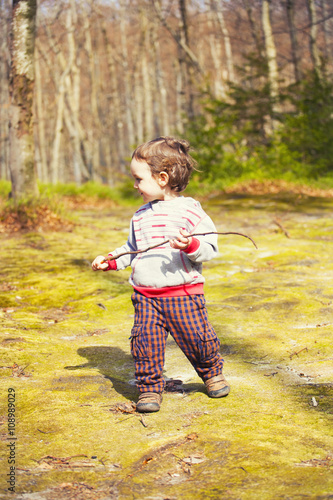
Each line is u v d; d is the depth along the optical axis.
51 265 6.60
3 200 10.65
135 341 2.64
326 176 16.03
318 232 8.87
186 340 2.64
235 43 29.48
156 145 2.66
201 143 16.20
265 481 1.88
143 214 2.72
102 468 2.04
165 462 2.07
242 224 10.05
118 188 17.94
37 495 1.84
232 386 2.90
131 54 37.94
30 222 9.26
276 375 3.05
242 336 3.85
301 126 16.36
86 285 5.64
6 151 28.52
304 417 2.45
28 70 9.51
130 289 5.52
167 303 2.60
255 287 5.33
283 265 6.48
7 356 3.39
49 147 34.66
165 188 2.70
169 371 3.22
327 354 3.35
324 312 4.36
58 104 21.78
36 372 3.18
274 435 2.26
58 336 4.00
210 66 36.94
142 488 1.88
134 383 3.02
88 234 9.12
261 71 17.70
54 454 2.15
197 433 2.32
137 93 34.56
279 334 3.87
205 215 2.72
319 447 2.14
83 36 25.94
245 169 16.11
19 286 5.63
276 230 9.12
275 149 16.48
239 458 2.07
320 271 6.10
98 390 2.90
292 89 17.39
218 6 26.48
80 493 1.85
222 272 6.22
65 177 39.88
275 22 24.91
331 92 16.81
